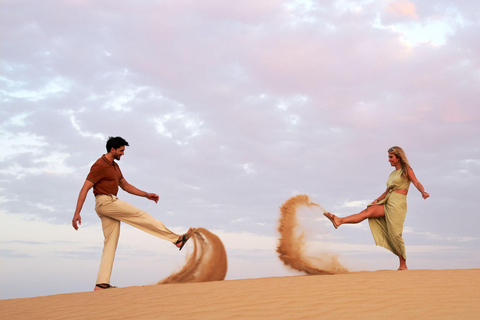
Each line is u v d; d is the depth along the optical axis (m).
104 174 7.93
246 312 4.80
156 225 8.01
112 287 7.71
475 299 4.99
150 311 5.18
